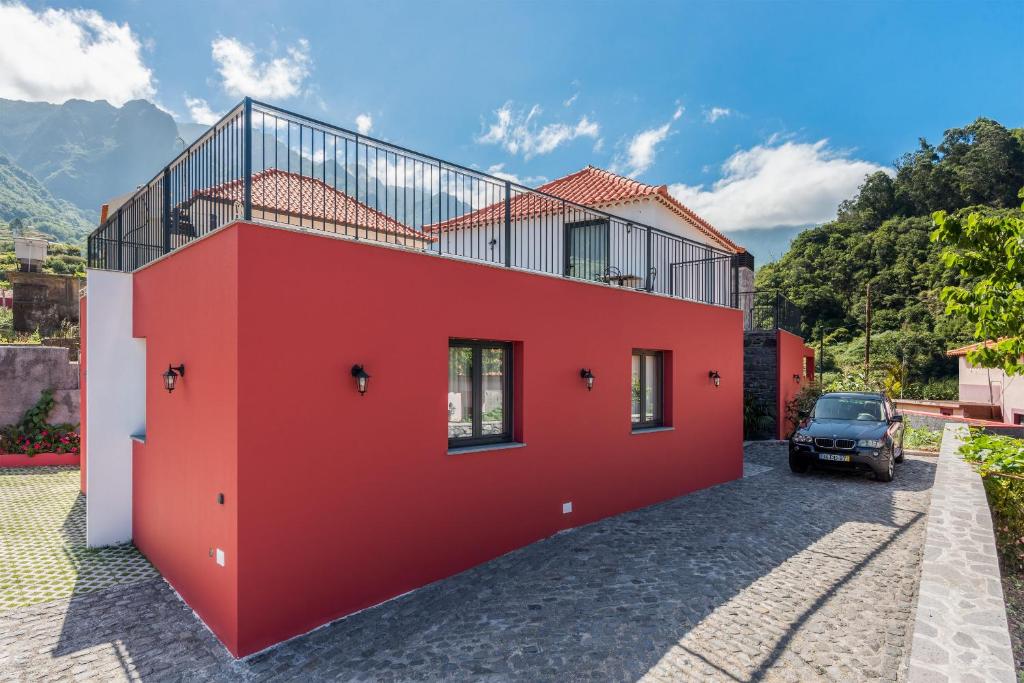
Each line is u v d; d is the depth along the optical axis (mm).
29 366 11180
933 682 1985
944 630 2404
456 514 5660
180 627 4508
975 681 1993
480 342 6215
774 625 4316
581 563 5797
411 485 5250
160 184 6344
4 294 20000
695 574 5426
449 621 4520
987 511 4344
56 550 6426
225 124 4801
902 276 42938
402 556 5148
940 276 40844
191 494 4871
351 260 4832
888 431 10469
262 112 4578
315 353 4555
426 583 5344
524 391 6457
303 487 4445
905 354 39156
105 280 6660
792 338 16562
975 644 2275
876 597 4844
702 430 9641
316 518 4516
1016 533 5570
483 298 6008
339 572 4652
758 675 3590
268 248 4305
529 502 6484
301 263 4500
